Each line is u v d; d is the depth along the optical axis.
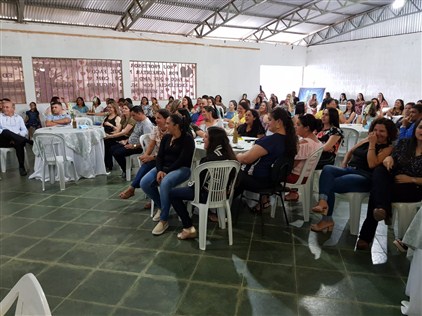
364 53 9.78
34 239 2.54
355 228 2.62
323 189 2.58
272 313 1.71
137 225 2.80
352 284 1.96
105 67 8.05
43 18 7.03
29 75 7.14
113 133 4.72
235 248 2.40
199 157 3.25
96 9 7.05
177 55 8.98
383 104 8.76
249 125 3.96
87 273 2.07
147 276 2.04
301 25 9.83
